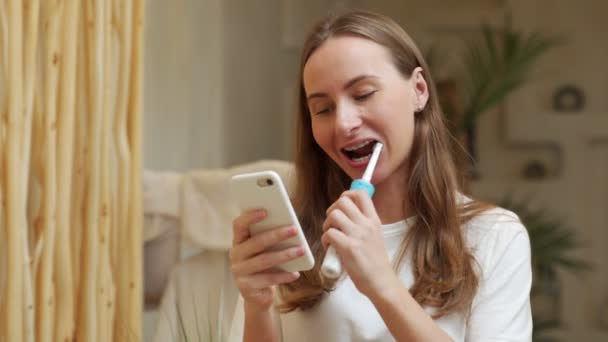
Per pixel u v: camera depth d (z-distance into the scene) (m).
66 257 1.49
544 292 4.15
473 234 1.09
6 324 1.39
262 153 3.27
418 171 1.11
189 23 2.73
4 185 1.39
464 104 3.97
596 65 4.13
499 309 1.03
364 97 1.01
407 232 1.11
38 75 1.46
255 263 0.92
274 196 0.90
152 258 1.82
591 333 4.12
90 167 1.53
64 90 1.47
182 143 2.70
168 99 2.64
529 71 4.14
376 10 4.18
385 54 1.03
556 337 4.15
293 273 0.94
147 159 2.54
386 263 0.90
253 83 3.19
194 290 1.69
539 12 4.16
